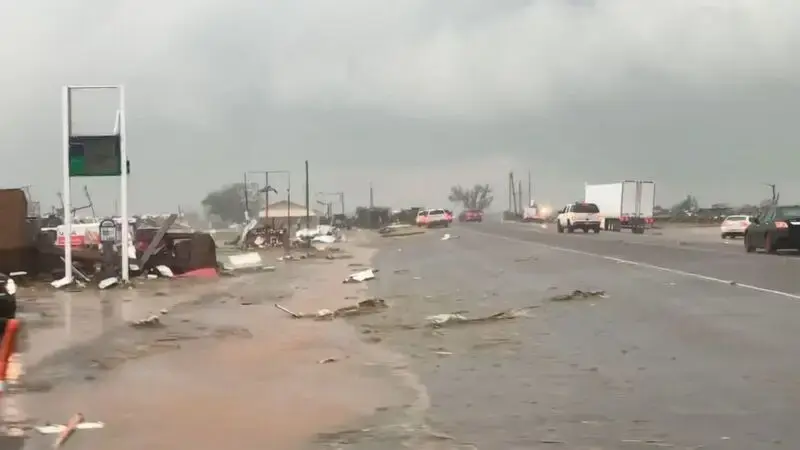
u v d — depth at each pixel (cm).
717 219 9444
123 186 2336
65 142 2269
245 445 654
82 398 837
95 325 1447
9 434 694
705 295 1623
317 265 3197
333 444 652
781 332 1144
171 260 2692
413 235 6619
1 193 2391
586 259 2878
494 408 761
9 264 2378
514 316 1423
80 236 3161
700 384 836
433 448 636
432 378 912
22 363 1047
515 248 3866
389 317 1472
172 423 729
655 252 3180
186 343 1217
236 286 2283
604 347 1077
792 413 716
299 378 931
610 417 716
